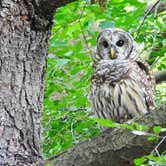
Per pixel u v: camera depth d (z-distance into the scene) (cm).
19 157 687
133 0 1160
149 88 1010
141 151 613
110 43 1083
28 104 707
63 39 1205
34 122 711
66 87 1200
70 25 1180
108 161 627
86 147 640
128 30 1205
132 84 983
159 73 1166
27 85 709
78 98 1159
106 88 990
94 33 1191
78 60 1204
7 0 691
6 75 694
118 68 994
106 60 1051
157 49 1205
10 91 695
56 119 1114
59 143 1095
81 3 1173
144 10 1170
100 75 998
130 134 619
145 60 1170
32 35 707
